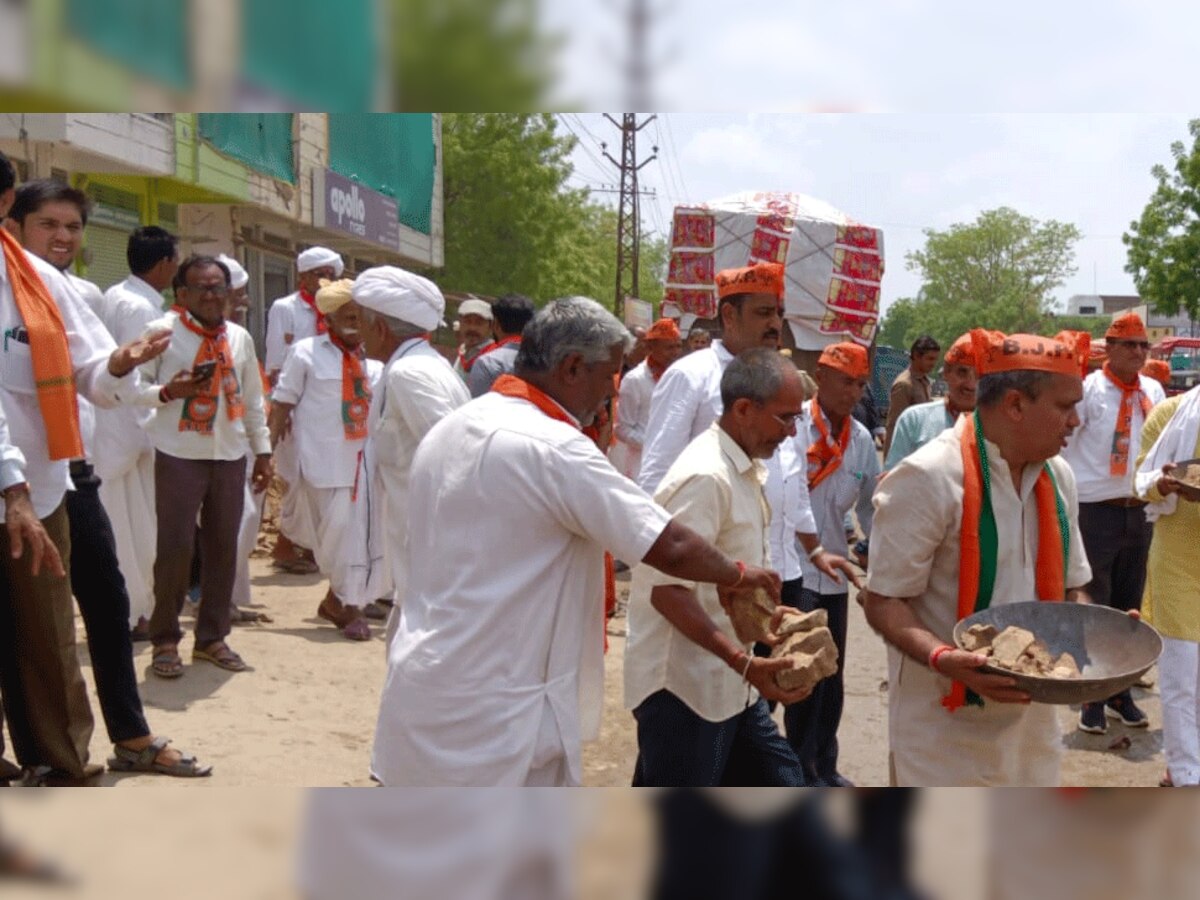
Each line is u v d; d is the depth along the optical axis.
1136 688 7.21
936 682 3.18
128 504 6.32
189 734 5.20
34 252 4.84
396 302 4.72
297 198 17.66
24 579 3.96
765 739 3.69
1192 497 4.80
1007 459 3.12
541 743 2.73
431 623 2.74
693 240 14.02
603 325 2.80
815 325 13.64
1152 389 6.76
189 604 7.79
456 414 2.84
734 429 3.58
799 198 14.26
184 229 15.64
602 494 2.68
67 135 10.94
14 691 4.15
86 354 4.20
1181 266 38.53
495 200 29.55
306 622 7.54
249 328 18.03
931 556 3.13
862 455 5.26
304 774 4.84
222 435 6.07
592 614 2.86
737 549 3.53
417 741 2.72
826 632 3.06
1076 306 88.19
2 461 3.52
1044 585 3.16
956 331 72.81
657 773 3.52
